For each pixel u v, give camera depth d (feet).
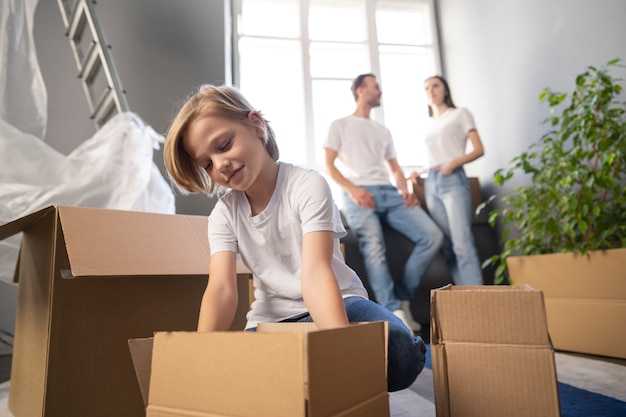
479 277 8.00
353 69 11.53
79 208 3.15
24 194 4.30
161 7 8.01
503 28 9.46
